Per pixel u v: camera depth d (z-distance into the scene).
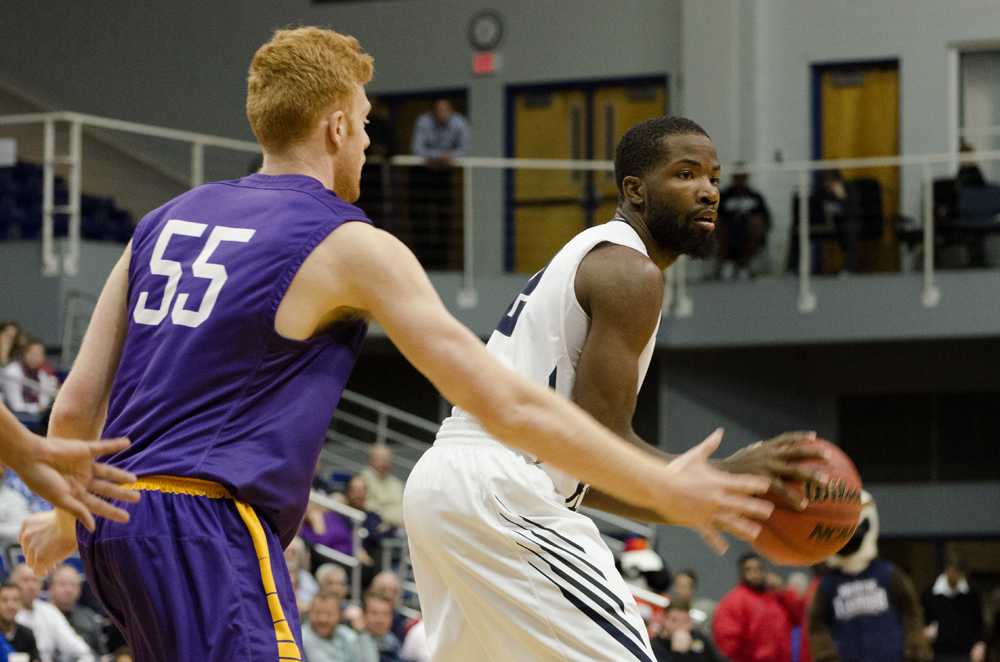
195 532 3.49
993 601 14.27
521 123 23.75
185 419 3.57
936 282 19.66
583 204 23.17
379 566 15.61
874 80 22.31
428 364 3.37
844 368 21.92
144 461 3.54
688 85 22.22
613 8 23.39
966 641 18.12
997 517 21.30
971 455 21.64
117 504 3.55
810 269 21.06
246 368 3.58
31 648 10.41
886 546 22.16
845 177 22.19
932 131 22.05
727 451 21.31
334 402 3.67
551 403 3.28
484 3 23.94
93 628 11.62
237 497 3.53
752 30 22.25
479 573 4.47
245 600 3.48
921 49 22.09
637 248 4.68
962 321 19.53
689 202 4.75
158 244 3.78
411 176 21.58
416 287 3.51
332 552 14.47
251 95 3.83
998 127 22.09
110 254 18.92
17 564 12.52
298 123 3.78
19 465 3.17
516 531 4.42
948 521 21.52
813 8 22.39
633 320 4.53
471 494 4.47
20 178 20.02
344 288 3.56
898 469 21.89
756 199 20.25
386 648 12.67
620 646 4.32
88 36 25.00
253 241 3.63
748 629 13.66
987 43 21.91
